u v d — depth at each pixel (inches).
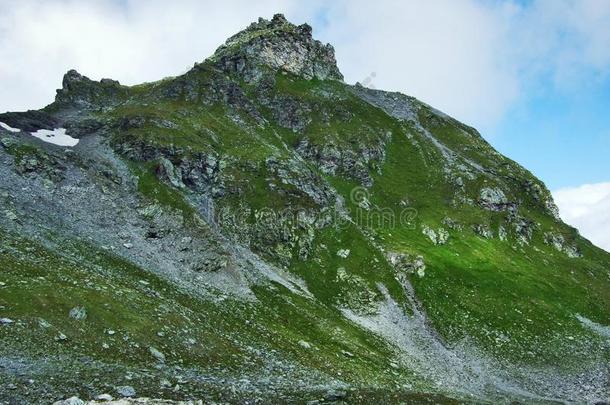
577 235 6107.3
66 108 5876.0
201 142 4724.4
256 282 3216.0
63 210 2982.3
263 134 5669.3
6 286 1692.9
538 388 2819.9
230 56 7194.9
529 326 3560.5
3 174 3073.3
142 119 4827.8
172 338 1830.7
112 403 1093.1
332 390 1780.3
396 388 2253.9
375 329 3161.9
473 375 2854.3
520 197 6171.3
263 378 1793.8
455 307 3634.4
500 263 4493.1
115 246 2817.4
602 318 3993.6
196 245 3235.7
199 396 1328.7
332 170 5423.2
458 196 5580.7
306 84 7440.9
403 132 6830.7
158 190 3754.9
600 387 2888.8
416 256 4069.9
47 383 1174.3
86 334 1601.9
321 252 3927.2
